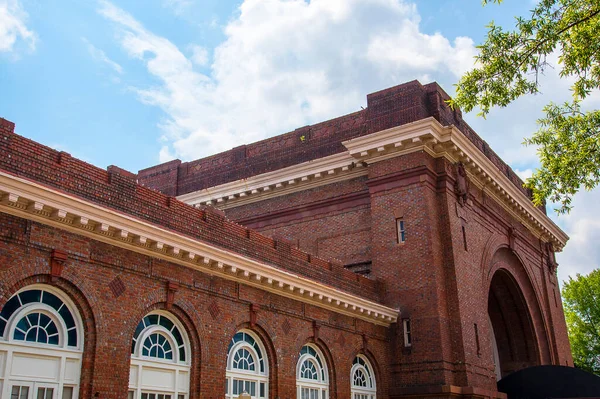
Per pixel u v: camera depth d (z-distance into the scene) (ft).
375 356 90.27
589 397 99.14
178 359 62.69
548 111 70.38
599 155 66.74
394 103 104.58
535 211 130.93
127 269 57.93
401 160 100.12
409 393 88.58
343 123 115.85
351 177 108.58
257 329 72.79
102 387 53.26
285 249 81.41
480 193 110.93
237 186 119.85
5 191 47.01
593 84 67.10
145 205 62.64
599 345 186.19
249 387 70.90
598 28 61.21
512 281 123.13
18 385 48.37
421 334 90.79
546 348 130.21
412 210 96.84
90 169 57.62
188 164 135.33
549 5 62.18
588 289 193.67
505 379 106.73
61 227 52.54
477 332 96.12
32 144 52.60
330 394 81.92
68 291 52.75
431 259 92.84
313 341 81.15
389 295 95.50
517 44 63.31
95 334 53.78
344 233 106.01
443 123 103.71
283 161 120.57
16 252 48.98
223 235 71.92
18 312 49.37
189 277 64.54
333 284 87.51
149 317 61.05
